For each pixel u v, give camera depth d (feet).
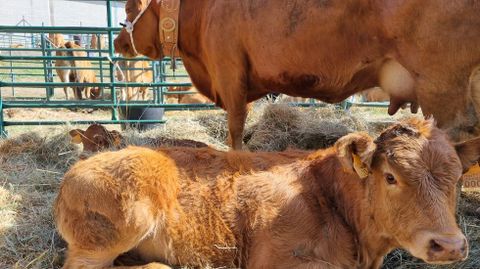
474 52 13.07
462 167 9.94
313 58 15.21
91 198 11.00
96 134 21.03
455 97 13.57
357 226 10.78
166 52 19.53
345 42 14.64
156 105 26.35
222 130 24.82
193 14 18.47
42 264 12.19
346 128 22.07
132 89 41.06
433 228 8.80
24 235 13.42
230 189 11.41
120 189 10.98
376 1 13.84
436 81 13.58
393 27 13.71
